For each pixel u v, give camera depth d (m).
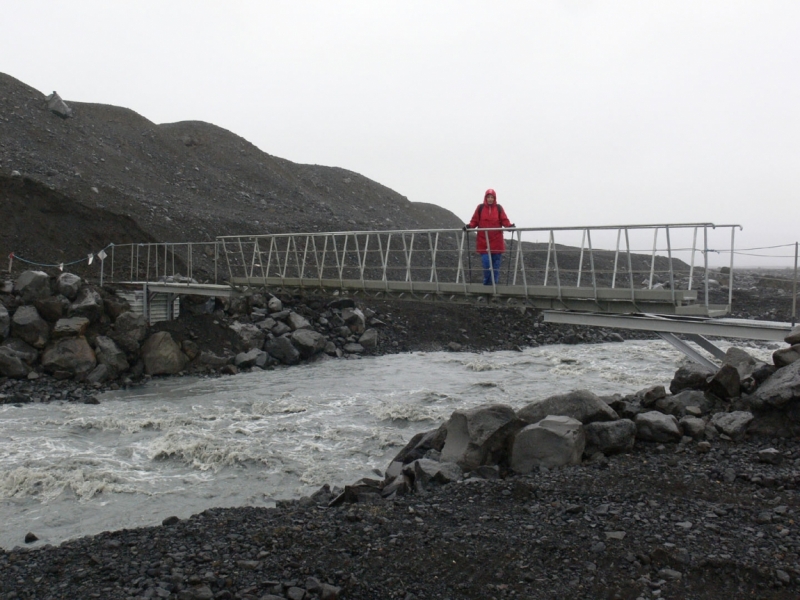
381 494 11.08
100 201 41.25
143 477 14.35
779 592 6.69
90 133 61.38
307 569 7.68
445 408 20.59
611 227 14.80
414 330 35.38
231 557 8.21
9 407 20.25
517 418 11.77
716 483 9.65
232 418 19.31
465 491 10.11
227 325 29.25
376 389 23.67
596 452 11.47
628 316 15.00
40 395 21.70
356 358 30.91
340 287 21.59
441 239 55.59
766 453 10.38
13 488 13.41
